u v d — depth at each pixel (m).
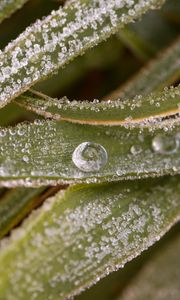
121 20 0.06
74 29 0.06
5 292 0.06
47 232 0.06
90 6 0.06
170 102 0.06
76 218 0.06
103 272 0.06
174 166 0.06
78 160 0.06
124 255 0.06
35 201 0.06
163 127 0.06
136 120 0.06
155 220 0.06
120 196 0.06
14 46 0.06
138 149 0.06
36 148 0.06
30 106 0.06
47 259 0.06
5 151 0.06
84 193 0.06
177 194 0.06
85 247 0.06
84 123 0.06
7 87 0.06
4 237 0.06
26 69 0.06
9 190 0.07
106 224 0.06
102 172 0.06
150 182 0.06
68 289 0.06
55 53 0.06
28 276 0.06
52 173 0.06
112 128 0.06
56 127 0.06
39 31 0.06
